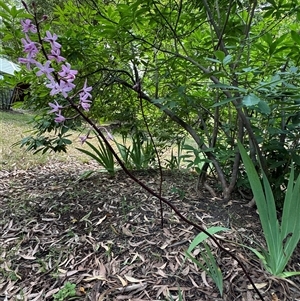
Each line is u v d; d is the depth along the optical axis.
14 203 1.97
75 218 1.72
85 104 0.79
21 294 1.18
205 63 1.61
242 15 1.89
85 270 1.30
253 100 1.03
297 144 1.68
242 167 2.05
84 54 1.87
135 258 1.35
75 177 2.59
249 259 1.33
